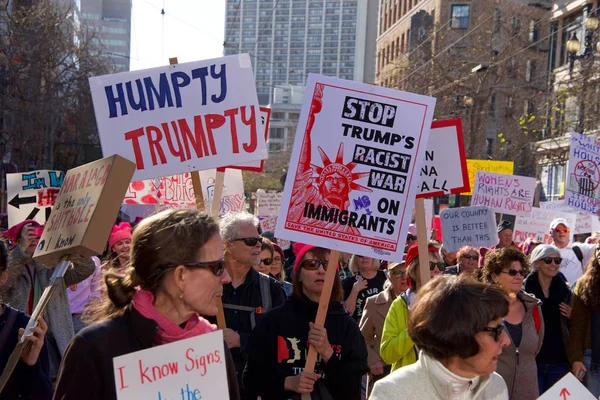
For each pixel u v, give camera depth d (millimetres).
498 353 3016
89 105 32312
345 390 4492
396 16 63219
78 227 3088
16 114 28547
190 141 5172
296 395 4410
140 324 2775
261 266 7039
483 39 42406
